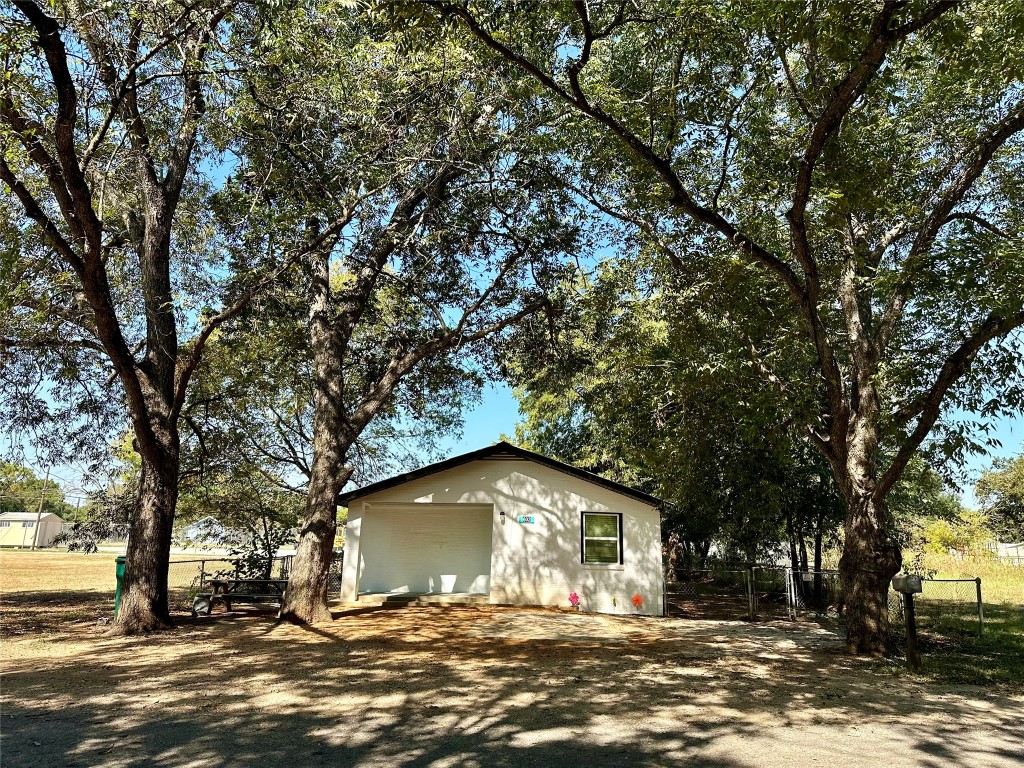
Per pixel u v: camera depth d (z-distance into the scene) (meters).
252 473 20.61
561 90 8.37
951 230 11.60
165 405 12.72
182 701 6.95
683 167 11.19
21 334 13.05
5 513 74.44
